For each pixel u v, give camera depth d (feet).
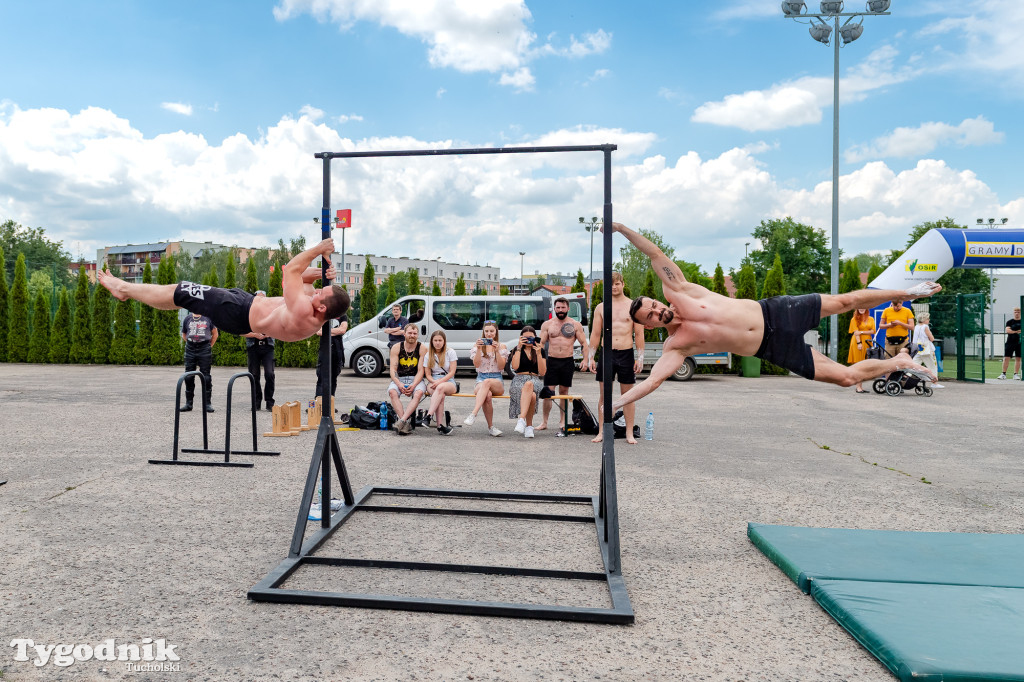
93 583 12.26
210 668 9.32
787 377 64.59
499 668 9.45
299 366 70.74
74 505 17.31
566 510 17.88
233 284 74.74
